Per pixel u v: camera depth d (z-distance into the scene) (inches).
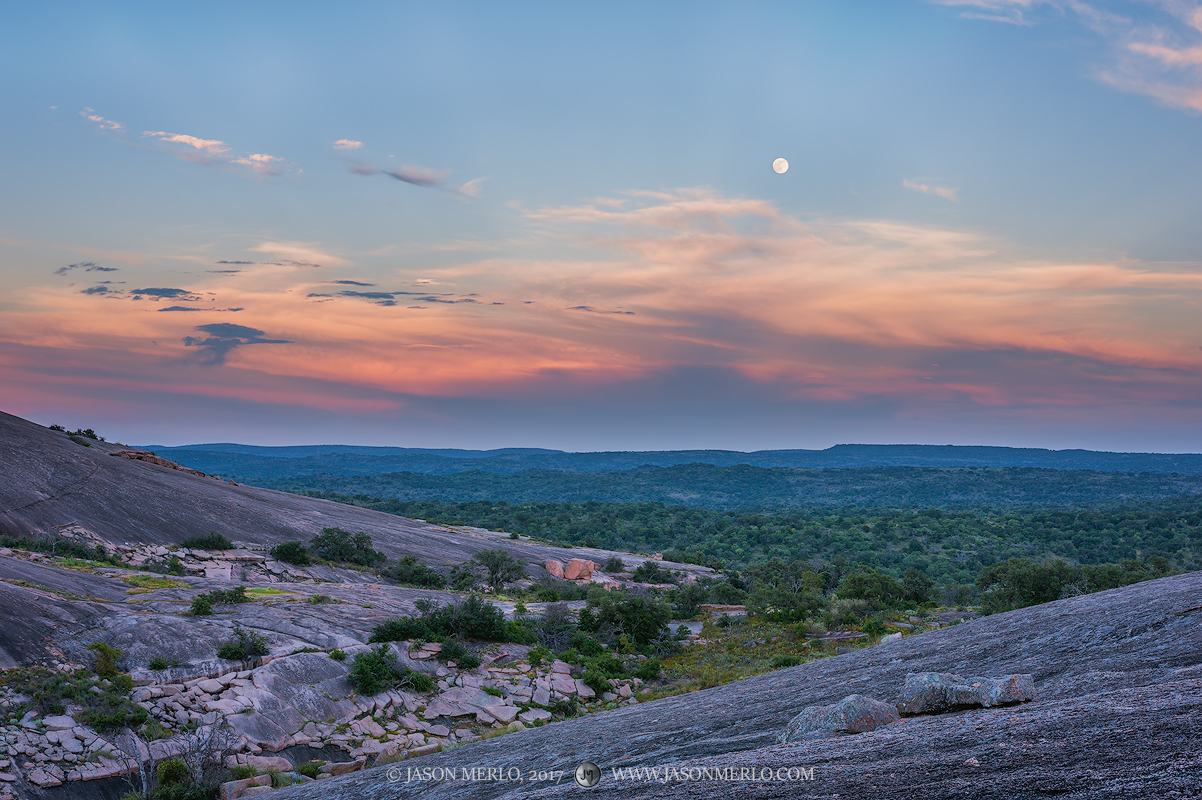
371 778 705.6
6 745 1015.6
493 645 1943.9
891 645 796.0
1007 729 307.7
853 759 321.7
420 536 4303.6
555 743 674.8
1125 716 285.1
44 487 2893.7
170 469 4190.5
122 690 1256.2
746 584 4042.8
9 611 1406.3
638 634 2352.4
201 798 965.8
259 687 1390.3
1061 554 5974.4
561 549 5172.2
